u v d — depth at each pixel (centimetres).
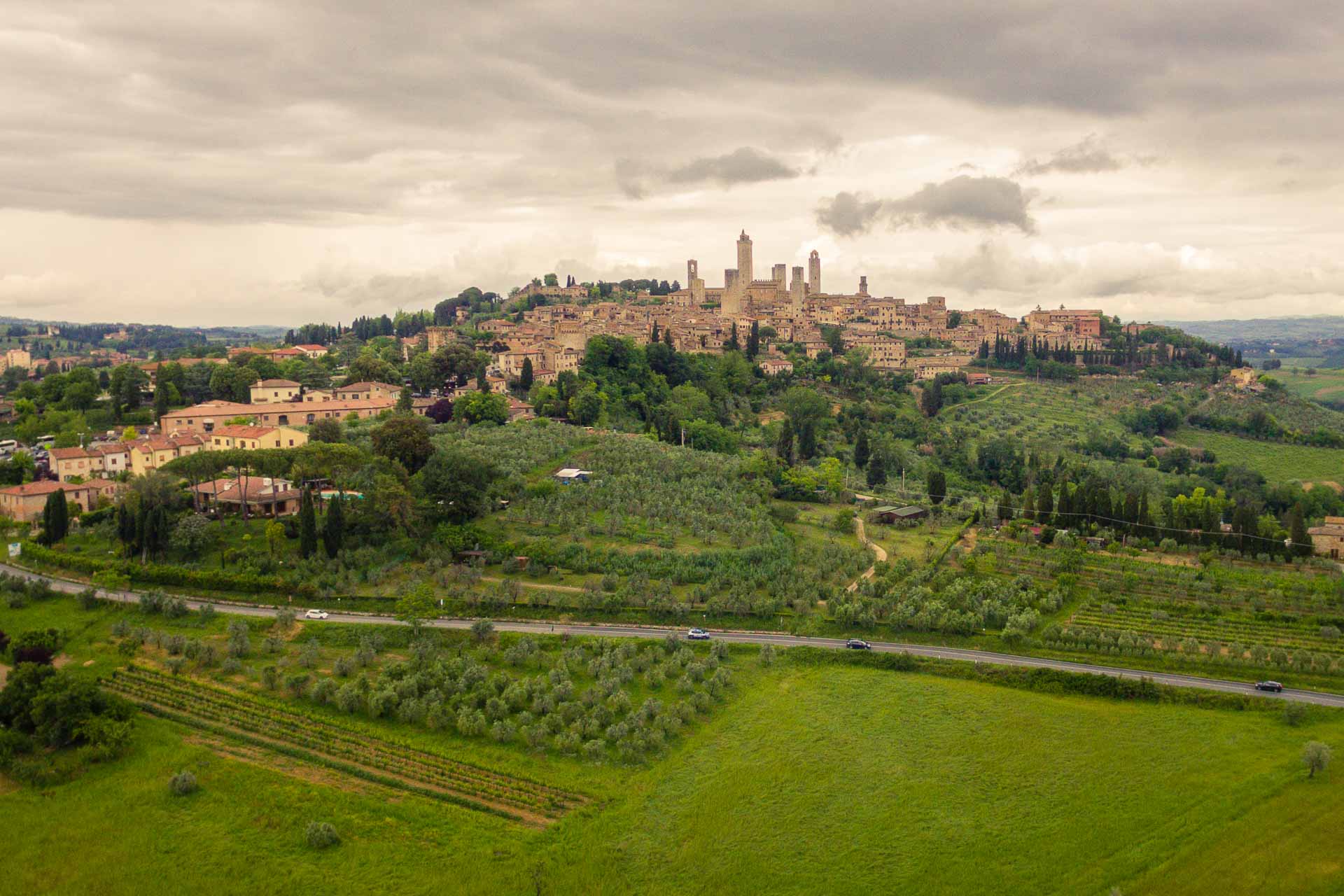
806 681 13025
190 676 12331
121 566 15138
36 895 8581
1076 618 14875
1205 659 13350
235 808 9806
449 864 9125
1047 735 11731
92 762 10419
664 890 9000
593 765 10831
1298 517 17775
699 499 19412
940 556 17462
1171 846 9594
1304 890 8925
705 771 10825
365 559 15675
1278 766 10869
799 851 9562
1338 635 13950
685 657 13375
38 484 18875
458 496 16925
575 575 15788
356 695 11588
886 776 10850
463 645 13338
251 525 17000
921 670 13388
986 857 9519
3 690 11150
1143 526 18888
